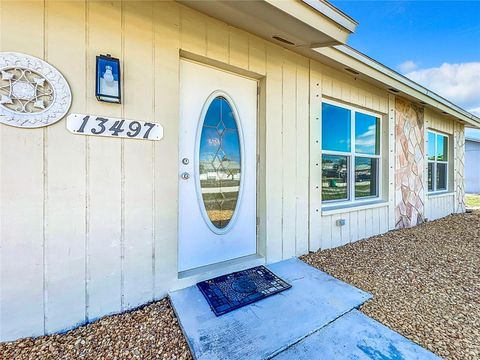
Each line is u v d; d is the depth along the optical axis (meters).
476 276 2.41
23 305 1.45
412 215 4.70
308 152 3.02
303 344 1.42
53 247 1.53
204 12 2.07
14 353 1.34
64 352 1.36
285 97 2.78
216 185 2.40
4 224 1.40
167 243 1.96
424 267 2.62
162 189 1.93
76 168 1.59
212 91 2.35
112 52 1.71
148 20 1.85
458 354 1.36
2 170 1.39
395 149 4.30
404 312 1.78
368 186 4.08
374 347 1.40
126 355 1.34
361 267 2.59
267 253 2.62
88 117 1.62
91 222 1.65
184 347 1.41
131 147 1.79
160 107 1.91
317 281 2.20
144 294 1.86
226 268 2.31
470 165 11.82
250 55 2.44
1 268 1.40
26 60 1.43
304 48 2.68
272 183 2.67
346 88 3.47
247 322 1.60
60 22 1.53
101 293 1.69
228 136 2.48
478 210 6.82
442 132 5.80
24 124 1.43
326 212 3.20
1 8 1.38
